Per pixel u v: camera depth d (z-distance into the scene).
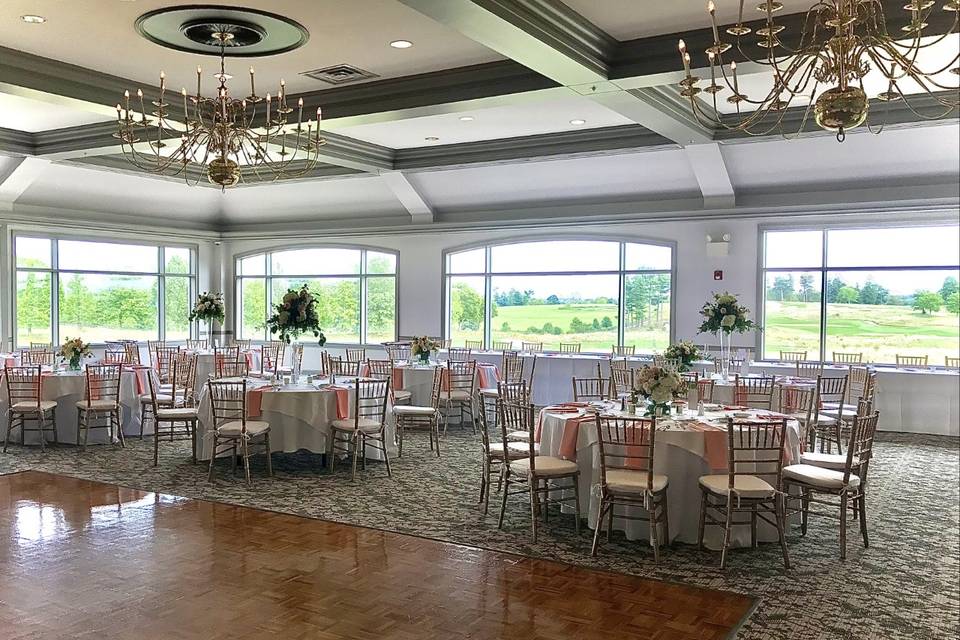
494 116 8.78
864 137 8.83
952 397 9.24
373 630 3.61
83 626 3.62
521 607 3.91
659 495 4.76
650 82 6.27
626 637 3.56
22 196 11.48
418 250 13.00
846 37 3.68
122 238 13.21
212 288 14.79
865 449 4.96
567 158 9.93
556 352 11.82
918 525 5.45
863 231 10.05
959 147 8.78
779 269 10.48
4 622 3.66
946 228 9.62
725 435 4.87
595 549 4.70
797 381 8.47
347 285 13.85
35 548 4.78
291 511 5.68
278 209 13.83
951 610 3.92
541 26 5.23
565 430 5.29
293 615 3.78
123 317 13.41
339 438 7.04
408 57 6.46
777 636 3.60
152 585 4.16
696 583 4.27
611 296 11.60
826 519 5.57
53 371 8.56
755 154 9.54
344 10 5.34
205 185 12.48
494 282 12.49
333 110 7.56
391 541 4.98
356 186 12.60
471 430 9.31
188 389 8.84
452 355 11.96
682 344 5.71
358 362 9.50
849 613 3.88
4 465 7.20
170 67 6.72
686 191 10.63
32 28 5.72
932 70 6.80
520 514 5.64
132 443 8.35
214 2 5.16
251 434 6.61
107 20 5.55
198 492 6.23
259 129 8.20
